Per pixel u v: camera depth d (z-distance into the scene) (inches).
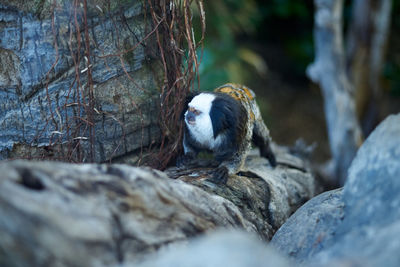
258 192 156.3
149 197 102.1
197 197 118.7
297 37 449.1
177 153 168.6
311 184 201.2
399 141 106.0
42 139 145.0
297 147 235.8
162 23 149.9
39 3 132.0
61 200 86.1
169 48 152.5
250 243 78.7
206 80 343.0
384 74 417.4
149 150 161.0
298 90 437.7
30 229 78.2
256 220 143.3
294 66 445.7
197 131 151.4
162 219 100.8
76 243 81.8
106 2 138.5
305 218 119.3
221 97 150.4
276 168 191.8
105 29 140.7
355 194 112.0
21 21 133.0
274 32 458.3
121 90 149.3
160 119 159.6
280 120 407.5
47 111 142.7
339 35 289.0
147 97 155.7
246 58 380.5
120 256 88.4
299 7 423.5
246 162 190.7
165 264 76.9
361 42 343.0
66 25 135.4
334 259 95.3
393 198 99.4
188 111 150.0
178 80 150.9
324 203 121.0
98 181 96.9
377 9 332.2
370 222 100.7
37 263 78.4
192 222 105.3
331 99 301.1
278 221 155.4
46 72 138.9
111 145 152.8
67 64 139.5
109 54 143.3
